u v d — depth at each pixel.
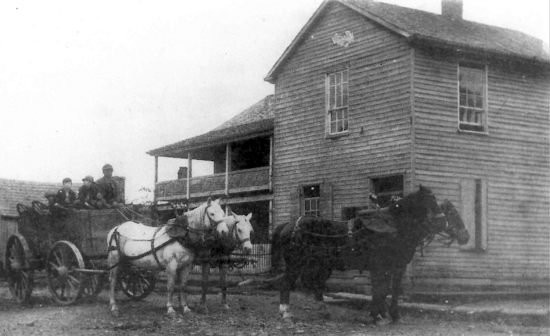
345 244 13.88
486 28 26.61
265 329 12.95
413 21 23.53
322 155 25.02
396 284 13.91
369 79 23.36
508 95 23.73
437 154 21.86
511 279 22.81
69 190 17.78
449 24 24.98
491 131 23.16
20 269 17.38
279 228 14.70
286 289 14.42
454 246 21.73
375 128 22.92
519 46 24.94
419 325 13.91
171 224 14.76
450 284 21.42
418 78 21.81
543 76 24.70
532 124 24.17
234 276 25.31
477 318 14.72
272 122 29.95
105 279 17.81
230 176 31.61
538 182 23.98
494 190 22.91
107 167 17.72
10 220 34.94
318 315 15.21
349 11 24.39
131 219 16.88
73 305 16.39
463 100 22.92
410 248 13.71
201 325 13.38
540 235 23.73
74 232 16.42
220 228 14.42
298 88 26.47
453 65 22.64
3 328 12.91
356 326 13.57
